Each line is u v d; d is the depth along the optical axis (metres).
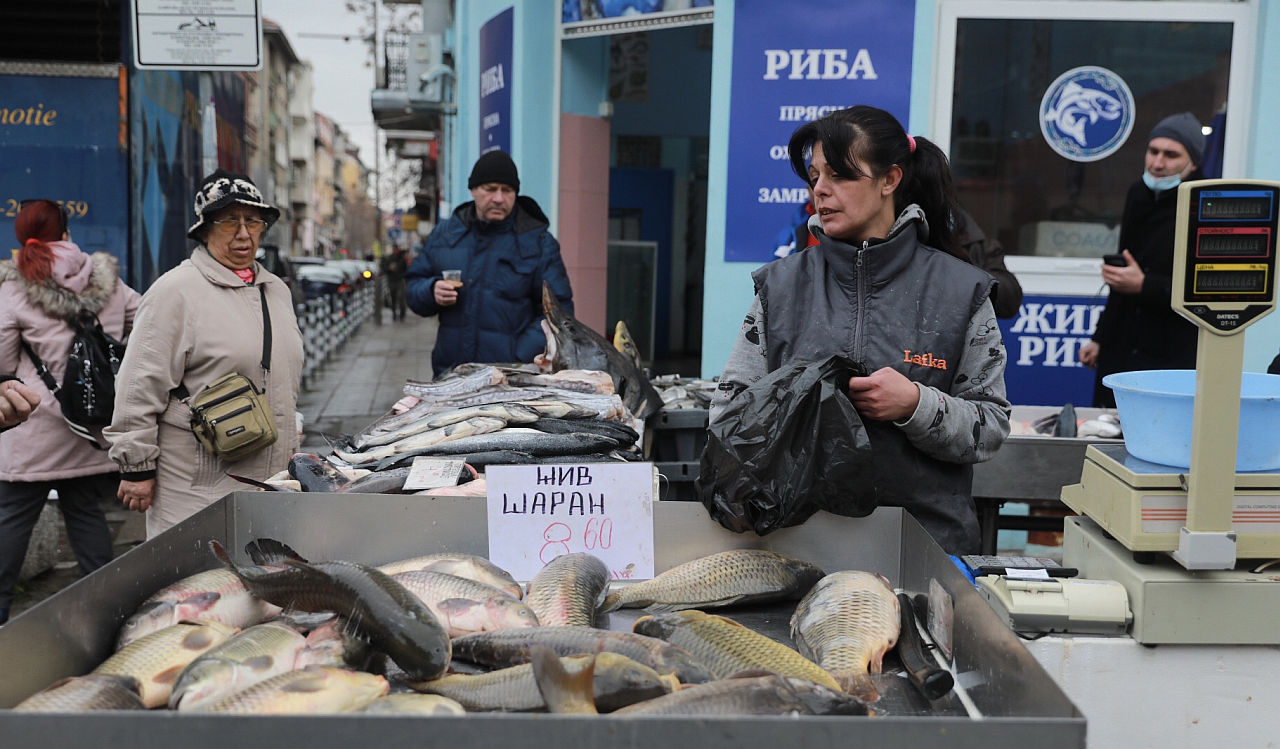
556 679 1.42
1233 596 2.11
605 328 9.38
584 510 2.35
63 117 6.81
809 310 2.50
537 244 5.52
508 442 2.84
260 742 1.29
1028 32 6.26
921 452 2.45
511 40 8.62
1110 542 2.35
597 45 8.79
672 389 4.76
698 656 1.80
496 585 2.12
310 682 1.49
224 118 10.43
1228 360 2.02
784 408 2.26
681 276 13.27
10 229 6.84
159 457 3.75
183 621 1.82
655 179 12.88
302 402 12.17
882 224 2.50
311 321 14.71
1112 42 6.22
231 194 3.71
